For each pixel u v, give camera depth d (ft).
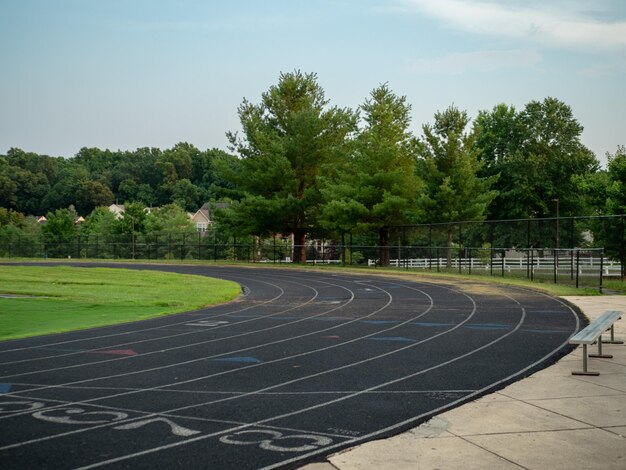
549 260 132.77
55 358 43.29
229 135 202.69
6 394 32.01
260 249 225.97
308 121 186.60
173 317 69.72
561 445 22.62
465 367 38.50
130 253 255.09
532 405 28.48
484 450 22.09
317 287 113.70
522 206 232.73
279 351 45.32
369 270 156.25
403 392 31.91
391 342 48.96
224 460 21.67
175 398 30.94
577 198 232.73
